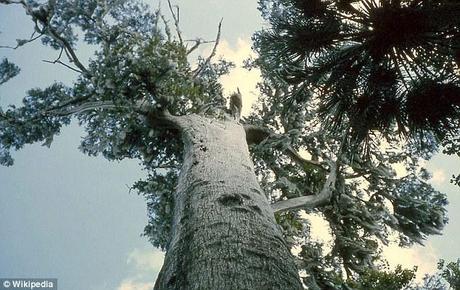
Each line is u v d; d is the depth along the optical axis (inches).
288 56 313.6
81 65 462.3
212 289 133.9
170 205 476.7
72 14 507.5
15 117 484.4
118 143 486.9
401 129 285.0
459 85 256.2
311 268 468.8
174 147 498.0
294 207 401.4
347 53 301.4
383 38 280.4
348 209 519.5
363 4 285.4
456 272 461.4
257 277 140.5
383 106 286.5
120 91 398.0
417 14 258.7
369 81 290.7
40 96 494.0
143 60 386.3
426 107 263.3
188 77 446.3
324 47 302.4
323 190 437.4
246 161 293.0
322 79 330.6
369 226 515.2
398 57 288.0
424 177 533.6
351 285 450.9
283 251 168.9
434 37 267.0
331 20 291.7
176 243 186.9
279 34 316.2
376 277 418.3
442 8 249.6
